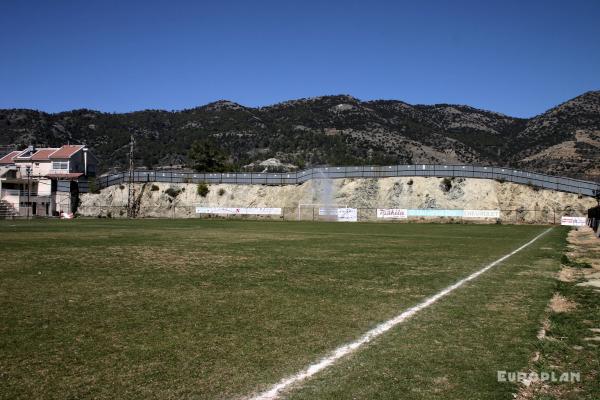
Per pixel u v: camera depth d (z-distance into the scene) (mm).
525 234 42344
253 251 24828
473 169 75375
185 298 12461
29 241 30031
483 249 27156
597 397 6457
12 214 84062
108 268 18016
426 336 9062
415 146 193250
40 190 90562
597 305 12164
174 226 52938
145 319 10203
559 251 26344
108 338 8750
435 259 21828
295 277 16094
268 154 190125
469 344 8555
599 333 9508
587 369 7453
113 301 12031
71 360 7531
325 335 9062
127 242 29859
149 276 16125
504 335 9164
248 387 6527
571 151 155750
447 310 11289
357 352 8055
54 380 6691
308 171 84688
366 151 184875
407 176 78312
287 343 8523
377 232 44125
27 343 8406
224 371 7109
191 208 89062
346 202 78938
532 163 151000
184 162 180375
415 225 61250
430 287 14344
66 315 10516
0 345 8273
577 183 69188
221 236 36250
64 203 90938
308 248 26812
